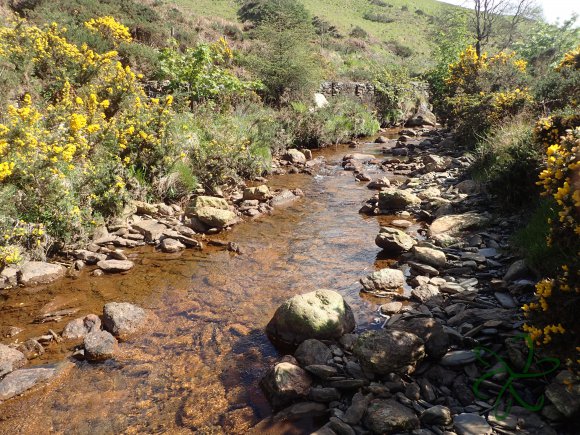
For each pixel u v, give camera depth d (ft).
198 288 17.04
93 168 22.20
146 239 21.84
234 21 107.34
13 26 38.83
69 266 18.75
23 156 19.17
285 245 21.47
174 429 10.02
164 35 61.93
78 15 55.01
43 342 13.43
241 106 43.34
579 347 8.45
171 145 27.12
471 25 91.71
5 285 16.76
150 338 13.71
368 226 24.02
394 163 40.40
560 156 10.17
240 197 28.84
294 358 12.17
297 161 40.19
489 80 48.67
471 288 15.23
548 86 35.37
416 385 10.30
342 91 66.80
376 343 11.02
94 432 9.97
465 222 21.22
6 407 10.76
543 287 9.45
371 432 9.12
